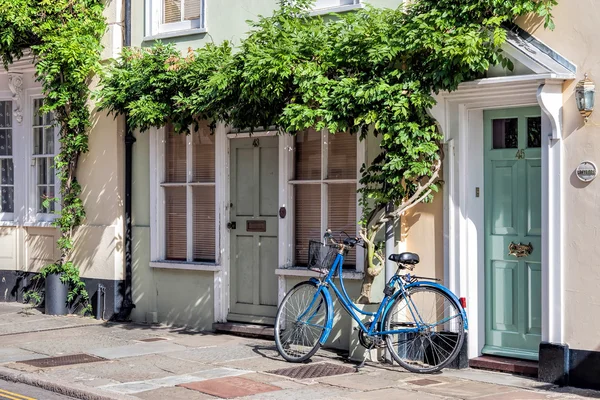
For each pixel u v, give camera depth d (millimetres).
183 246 10828
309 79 8164
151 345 9344
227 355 8750
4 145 13289
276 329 8625
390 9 8266
